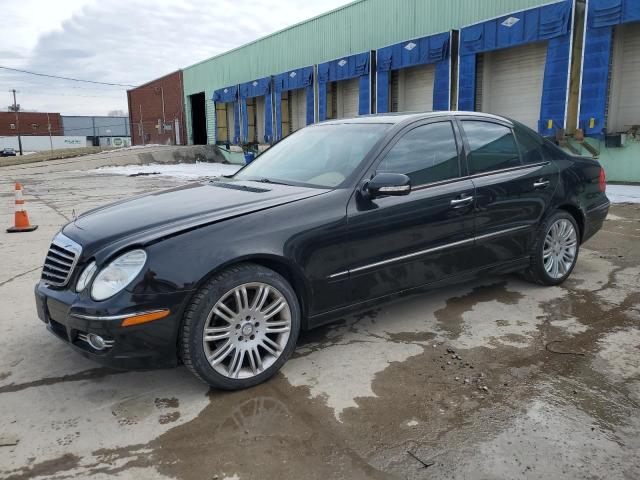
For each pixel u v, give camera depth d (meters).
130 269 2.78
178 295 2.79
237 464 2.38
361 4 19.64
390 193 3.33
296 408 2.84
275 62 25.66
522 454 2.40
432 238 3.76
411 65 17.27
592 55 11.87
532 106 14.38
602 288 4.69
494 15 14.70
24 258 6.30
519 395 2.91
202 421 2.73
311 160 3.96
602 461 2.34
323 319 3.38
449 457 2.39
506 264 4.34
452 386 3.03
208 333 2.90
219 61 31.30
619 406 2.78
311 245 3.20
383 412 2.77
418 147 3.83
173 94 39.12
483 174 4.12
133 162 29.06
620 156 12.15
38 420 2.78
